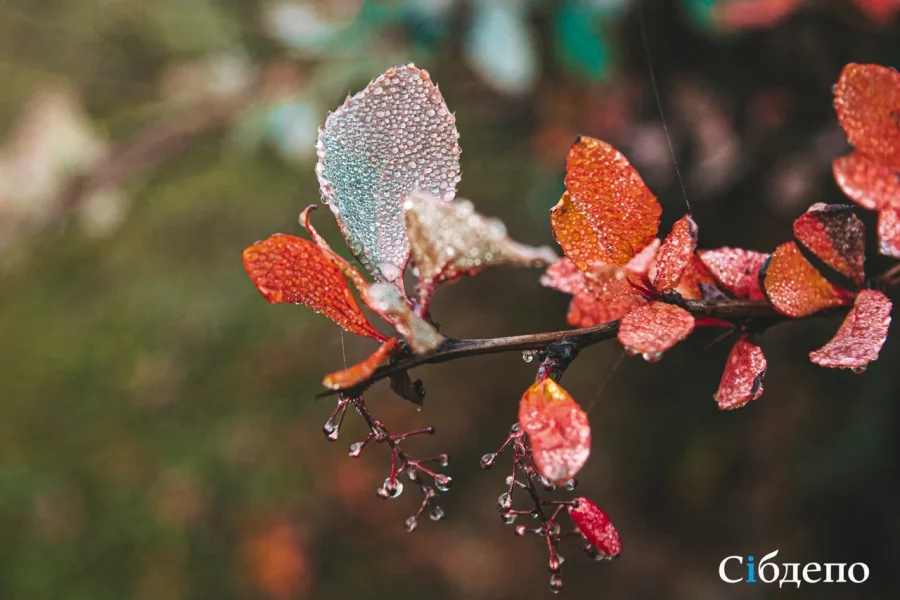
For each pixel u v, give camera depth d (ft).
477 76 2.63
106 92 3.43
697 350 2.95
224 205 3.79
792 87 2.15
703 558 2.82
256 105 2.90
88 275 4.03
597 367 3.30
